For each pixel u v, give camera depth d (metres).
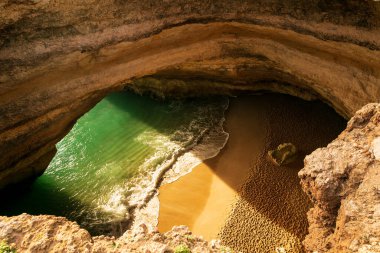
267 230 11.38
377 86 11.18
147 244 6.55
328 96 13.95
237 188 13.14
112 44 12.01
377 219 6.04
